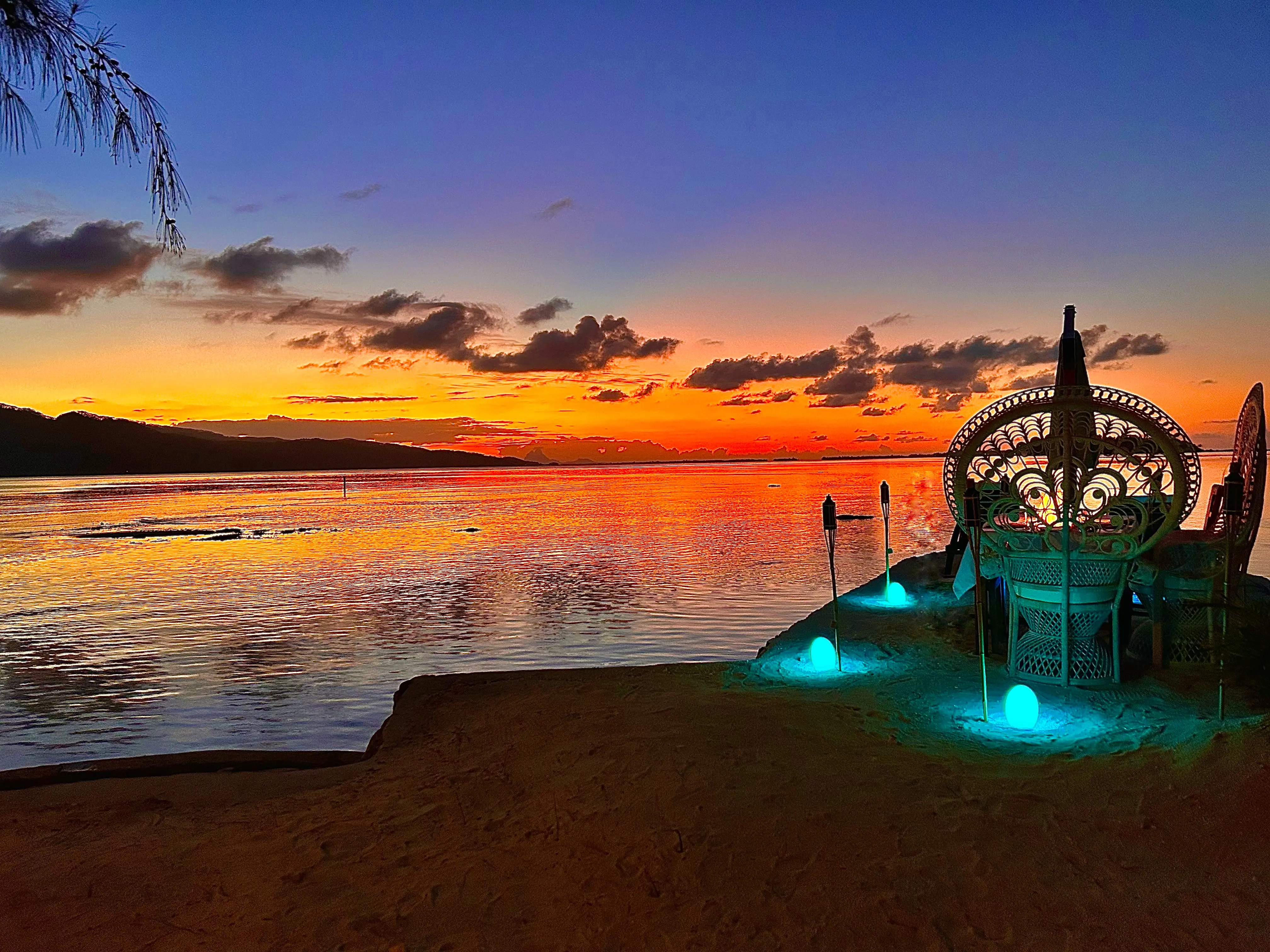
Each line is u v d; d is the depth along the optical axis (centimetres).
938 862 383
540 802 482
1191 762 463
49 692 1230
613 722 614
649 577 2388
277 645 1564
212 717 1090
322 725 1053
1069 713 600
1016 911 343
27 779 566
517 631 1641
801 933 336
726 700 665
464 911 367
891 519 4491
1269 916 329
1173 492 626
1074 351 888
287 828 463
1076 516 659
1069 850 389
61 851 438
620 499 7669
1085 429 659
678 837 421
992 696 654
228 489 12656
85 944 348
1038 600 689
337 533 4491
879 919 342
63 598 2303
